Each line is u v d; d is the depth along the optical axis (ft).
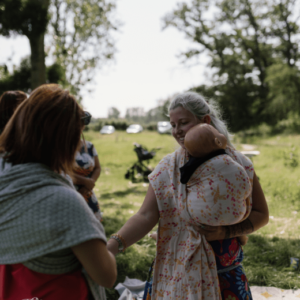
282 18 104.01
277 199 22.34
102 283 3.88
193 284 5.16
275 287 10.66
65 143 4.00
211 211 4.98
